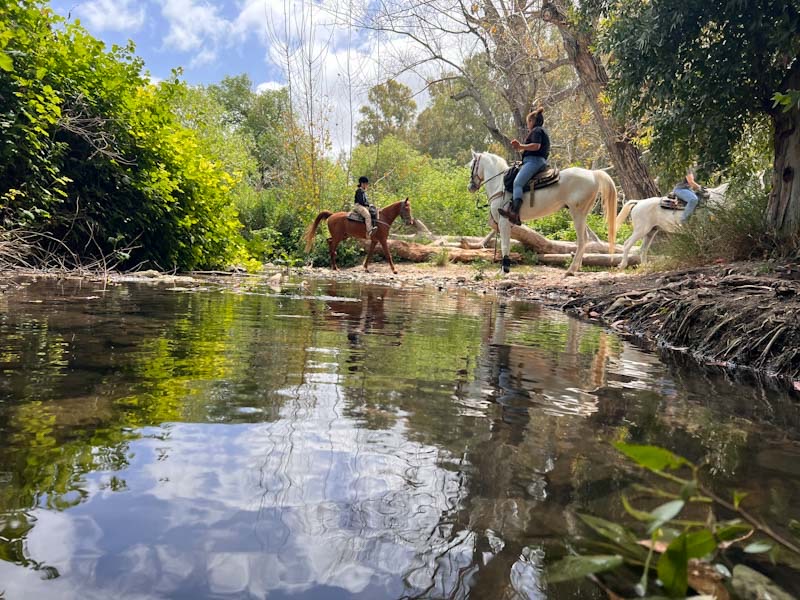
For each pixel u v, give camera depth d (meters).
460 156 46.44
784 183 7.12
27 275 6.11
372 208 12.41
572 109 23.11
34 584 0.72
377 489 1.08
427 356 2.63
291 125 17.75
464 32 18.20
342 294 6.18
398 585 0.77
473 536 0.92
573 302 6.12
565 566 0.78
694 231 7.99
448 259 13.84
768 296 3.97
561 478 1.19
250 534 0.88
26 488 1.00
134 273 7.70
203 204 9.48
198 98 24.69
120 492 1.01
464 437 1.44
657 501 1.09
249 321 3.50
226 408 1.57
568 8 12.04
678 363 3.01
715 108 7.57
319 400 1.72
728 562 0.89
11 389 1.66
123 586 0.73
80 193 7.89
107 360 2.13
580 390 2.12
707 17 7.19
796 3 6.52
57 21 7.94
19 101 7.00
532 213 10.15
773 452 1.47
